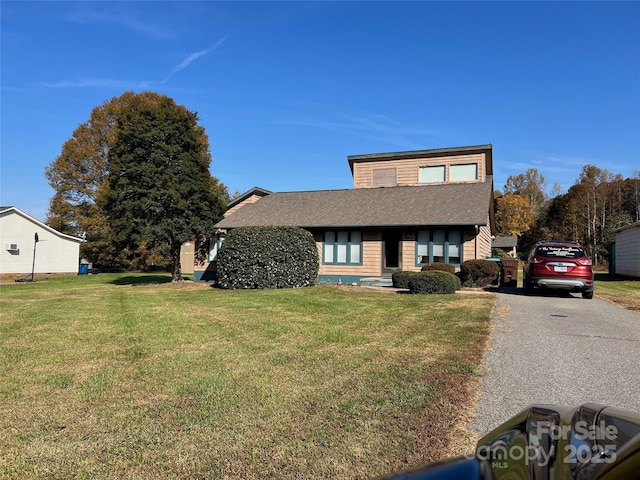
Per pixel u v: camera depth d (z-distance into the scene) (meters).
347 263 17.14
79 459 2.76
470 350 5.26
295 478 2.50
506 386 3.99
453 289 11.98
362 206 18.19
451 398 3.67
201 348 5.66
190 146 17.80
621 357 5.02
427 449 2.79
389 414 3.36
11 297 12.77
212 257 19.69
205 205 17.84
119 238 16.47
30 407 3.65
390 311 8.48
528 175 66.31
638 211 41.62
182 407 3.59
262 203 21.03
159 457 2.77
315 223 17.20
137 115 17.02
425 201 17.30
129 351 5.59
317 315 8.16
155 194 16.38
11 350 5.70
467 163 19.73
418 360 4.84
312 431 3.09
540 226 50.81
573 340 5.88
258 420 3.29
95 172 32.31
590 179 47.44
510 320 7.46
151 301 11.07
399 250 16.30
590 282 11.06
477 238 15.30
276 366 4.72
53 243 26.42
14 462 2.72
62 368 4.84
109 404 3.70
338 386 4.01
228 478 2.52
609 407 1.36
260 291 13.12
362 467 2.60
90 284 18.59
